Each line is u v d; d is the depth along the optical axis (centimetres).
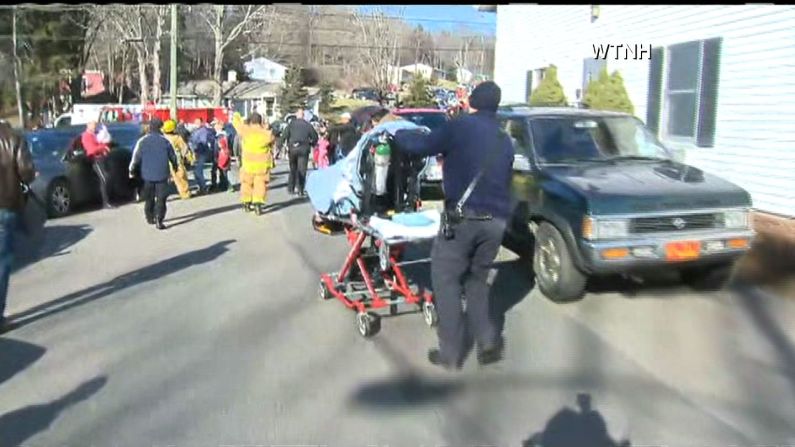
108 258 913
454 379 503
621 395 477
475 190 505
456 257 517
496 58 2067
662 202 635
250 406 459
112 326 625
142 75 5678
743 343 572
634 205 630
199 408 455
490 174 505
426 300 617
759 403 465
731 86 1093
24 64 5284
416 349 564
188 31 6225
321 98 6488
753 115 1051
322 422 437
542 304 680
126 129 1583
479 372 516
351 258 652
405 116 1579
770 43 1012
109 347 570
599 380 501
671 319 632
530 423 436
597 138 778
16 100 5331
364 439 416
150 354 553
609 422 438
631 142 786
